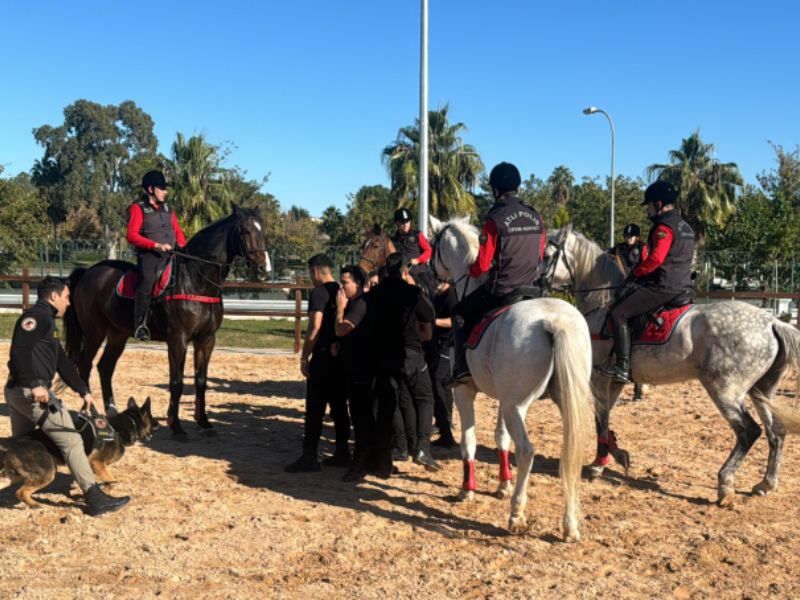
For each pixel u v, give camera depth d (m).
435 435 8.45
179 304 7.84
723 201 36.62
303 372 6.91
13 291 33.00
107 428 5.90
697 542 5.09
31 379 5.28
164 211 8.27
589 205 45.12
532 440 8.19
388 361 6.49
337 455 7.10
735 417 5.92
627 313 6.29
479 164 34.44
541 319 4.91
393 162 33.97
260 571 4.51
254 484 6.39
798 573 4.60
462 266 6.70
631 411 9.90
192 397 10.47
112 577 4.37
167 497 5.92
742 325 5.91
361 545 4.96
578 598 4.18
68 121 71.12
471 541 5.07
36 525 5.25
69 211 69.25
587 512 5.75
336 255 27.12
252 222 7.94
